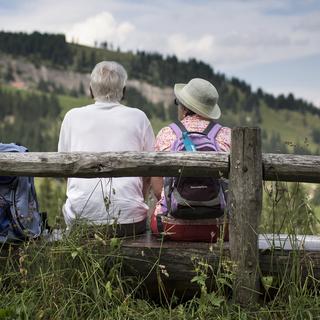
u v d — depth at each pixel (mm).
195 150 4199
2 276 4086
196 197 4094
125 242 4215
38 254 4074
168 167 3982
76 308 3982
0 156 4023
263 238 4363
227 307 3938
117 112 4430
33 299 3977
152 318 3969
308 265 4059
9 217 4191
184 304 4180
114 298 4004
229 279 4035
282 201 4348
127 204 4301
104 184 4309
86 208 4281
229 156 3988
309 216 4312
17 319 3873
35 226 4250
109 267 4094
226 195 4164
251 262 3984
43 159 4012
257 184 3955
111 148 4371
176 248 4105
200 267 4074
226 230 4246
